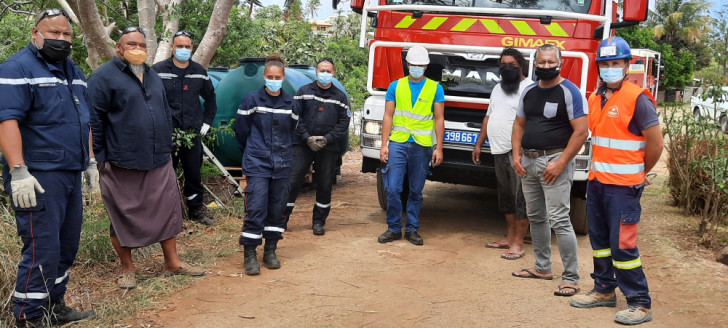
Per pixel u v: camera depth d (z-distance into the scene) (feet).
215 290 15.72
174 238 16.57
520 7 21.47
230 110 25.67
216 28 24.32
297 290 15.87
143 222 15.60
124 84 14.97
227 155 26.40
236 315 14.12
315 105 20.31
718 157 21.63
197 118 21.11
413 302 15.11
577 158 19.48
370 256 18.99
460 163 21.27
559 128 15.39
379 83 22.15
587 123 15.03
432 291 15.93
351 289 15.99
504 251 19.85
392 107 20.27
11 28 28.25
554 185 15.48
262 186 17.13
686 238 21.34
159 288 15.61
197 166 21.31
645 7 19.53
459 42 21.25
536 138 15.52
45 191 12.50
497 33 20.93
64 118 12.70
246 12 45.85
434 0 22.25
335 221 23.44
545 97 15.37
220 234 20.72
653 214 24.85
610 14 20.04
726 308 14.79
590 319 14.12
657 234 21.80
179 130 20.15
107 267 16.92
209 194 24.16
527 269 17.31
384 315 14.26
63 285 13.58
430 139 20.16
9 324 13.10
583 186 20.12
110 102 14.96
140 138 15.16
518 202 18.78
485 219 24.44
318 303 14.97
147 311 14.24
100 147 15.03
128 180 15.39
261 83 25.26
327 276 17.02
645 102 13.47
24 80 12.06
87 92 14.40
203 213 21.81
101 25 21.70
